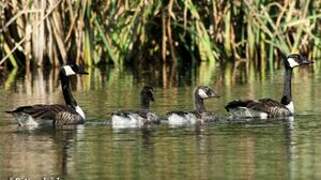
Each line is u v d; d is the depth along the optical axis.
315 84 32.31
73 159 20.06
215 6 38.47
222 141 21.92
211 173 18.67
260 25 37.88
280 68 37.25
